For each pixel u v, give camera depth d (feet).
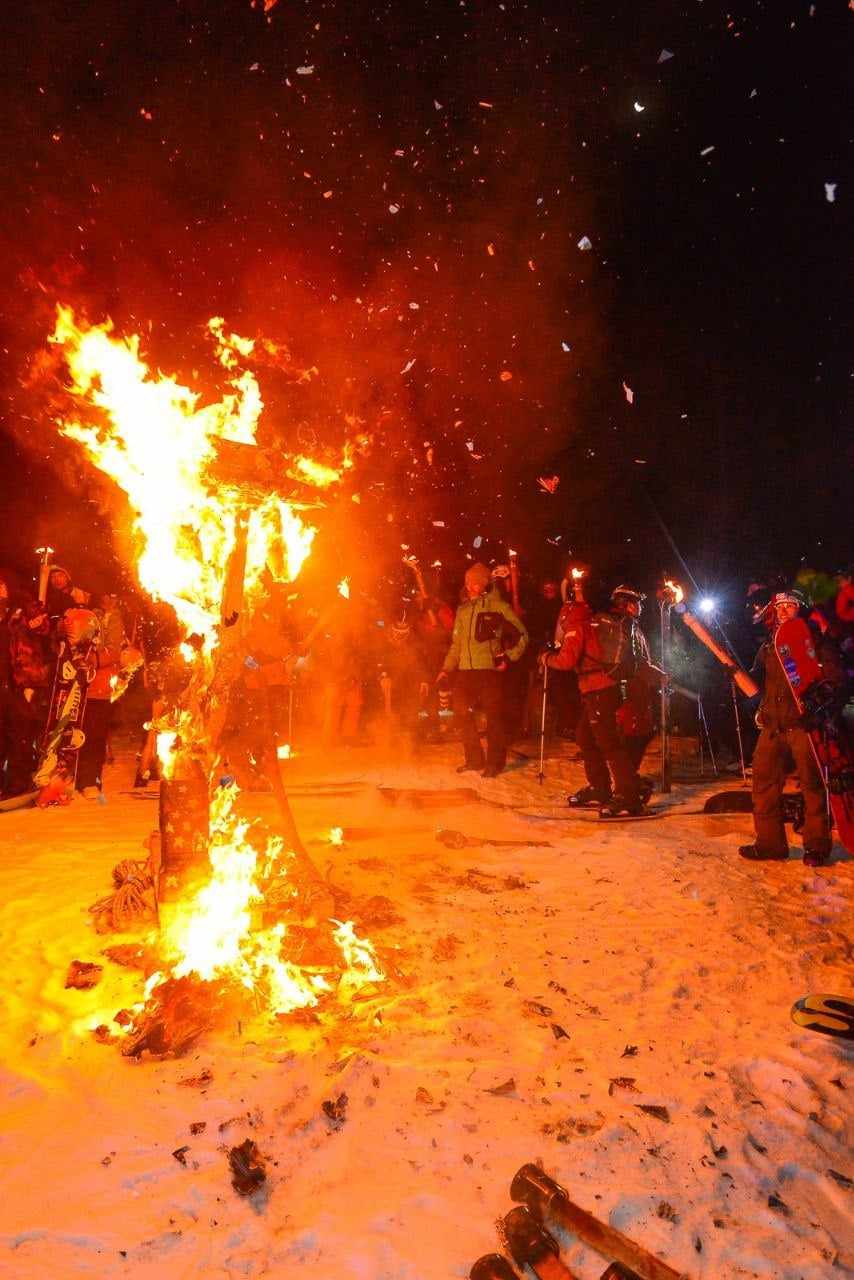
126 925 17.88
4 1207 10.46
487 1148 11.50
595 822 27.40
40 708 35.76
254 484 16.33
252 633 18.42
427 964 16.57
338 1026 14.33
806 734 22.31
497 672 35.01
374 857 22.77
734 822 26.91
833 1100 12.96
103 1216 10.34
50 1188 10.75
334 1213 10.45
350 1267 9.65
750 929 18.40
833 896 20.30
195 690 16.22
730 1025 14.79
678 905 19.63
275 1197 10.72
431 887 20.57
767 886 21.12
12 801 29.71
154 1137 11.62
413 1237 10.08
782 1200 11.03
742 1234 10.38
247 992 14.66
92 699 30.63
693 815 28.07
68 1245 9.93
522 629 35.17
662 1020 14.80
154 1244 9.91
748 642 38.60
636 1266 9.57
